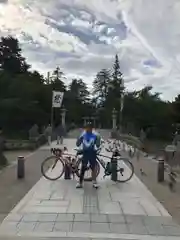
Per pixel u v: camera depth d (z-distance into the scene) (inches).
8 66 2191.2
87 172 443.8
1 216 270.2
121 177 438.0
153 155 745.6
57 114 1946.4
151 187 395.9
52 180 428.5
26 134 1489.9
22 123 1657.2
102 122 3056.1
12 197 336.2
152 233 233.8
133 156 735.7
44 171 454.9
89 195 347.6
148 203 317.7
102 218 266.8
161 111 1740.9
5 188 379.2
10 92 1674.5
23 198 331.6
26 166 561.9
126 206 305.6
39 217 267.6
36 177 449.4
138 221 260.7
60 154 451.5
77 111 3102.9
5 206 300.8
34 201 319.9
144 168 551.5
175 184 413.1
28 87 1731.1
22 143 917.8
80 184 384.2
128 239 220.7
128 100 1947.6
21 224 249.8
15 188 379.6
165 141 1330.0
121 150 870.4
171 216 275.9
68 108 3036.4
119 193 359.6
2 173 483.8
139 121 1770.4
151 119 1744.6
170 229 243.0
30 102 1670.8
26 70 2281.0
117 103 2765.7
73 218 265.4
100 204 311.0
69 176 434.9
